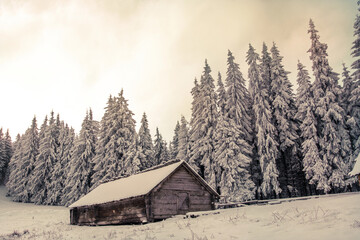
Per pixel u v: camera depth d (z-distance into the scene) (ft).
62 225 85.05
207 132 125.29
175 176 67.46
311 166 101.65
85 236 51.01
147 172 78.89
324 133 100.37
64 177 171.32
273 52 130.00
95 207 75.87
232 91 126.00
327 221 29.43
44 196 170.40
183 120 155.12
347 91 107.55
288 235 27.07
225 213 52.47
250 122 127.85
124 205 66.90
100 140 145.48
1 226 86.33
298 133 122.21
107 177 131.64
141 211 61.77
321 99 102.63
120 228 56.54
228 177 104.22
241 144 112.78
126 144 138.82
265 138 115.14
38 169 176.14
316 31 111.75
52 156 179.22
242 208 59.36
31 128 200.03
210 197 72.23
